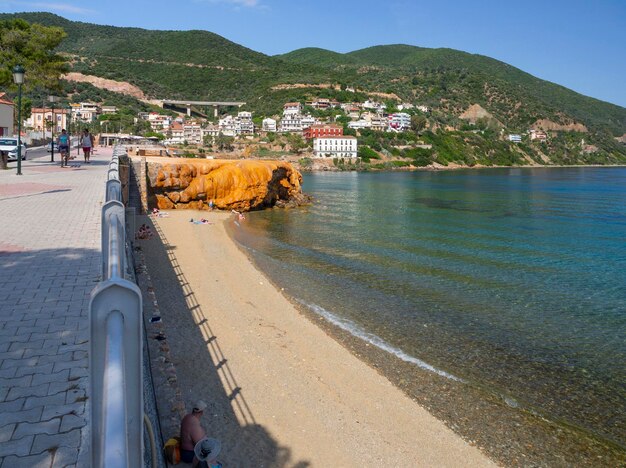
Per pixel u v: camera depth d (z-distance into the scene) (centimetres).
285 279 2338
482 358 1562
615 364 1540
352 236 3597
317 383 1358
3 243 1295
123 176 2875
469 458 1081
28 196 2020
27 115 9138
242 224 3862
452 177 12975
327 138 16838
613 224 4703
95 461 300
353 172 14788
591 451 1118
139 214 3797
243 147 17612
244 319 1772
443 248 3266
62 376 645
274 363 1452
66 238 1375
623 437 1170
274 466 1009
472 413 1252
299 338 1648
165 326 1634
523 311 2016
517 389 1376
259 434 1106
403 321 1858
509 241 3622
